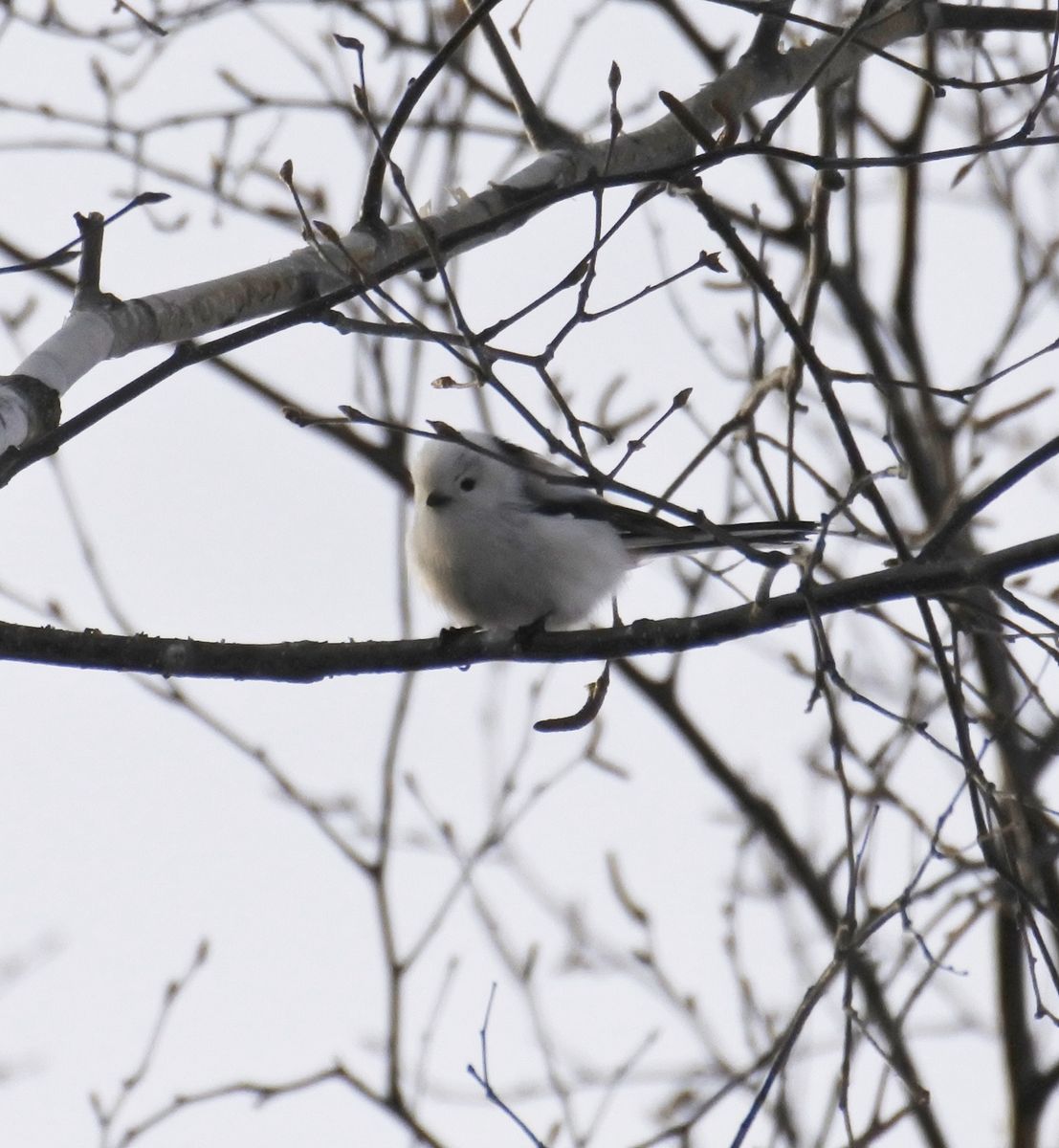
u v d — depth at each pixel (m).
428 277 9.29
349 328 7.22
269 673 8.51
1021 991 13.38
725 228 7.73
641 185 9.12
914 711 11.56
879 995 11.59
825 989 7.79
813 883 13.62
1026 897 8.02
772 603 8.30
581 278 7.35
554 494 10.96
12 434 7.44
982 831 8.16
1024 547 7.94
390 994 11.23
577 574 10.89
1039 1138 13.14
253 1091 10.82
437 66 8.63
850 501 8.03
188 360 7.34
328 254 8.88
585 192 7.39
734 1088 9.68
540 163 10.00
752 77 10.47
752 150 7.38
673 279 7.55
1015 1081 13.27
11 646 8.33
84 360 7.94
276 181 12.34
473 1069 9.34
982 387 8.30
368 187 9.05
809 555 8.20
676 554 11.42
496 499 10.88
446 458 11.00
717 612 8.48
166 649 8.41
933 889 9.54
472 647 8.65
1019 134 7.57
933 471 13.12
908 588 8.07
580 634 8.69
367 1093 10.96
